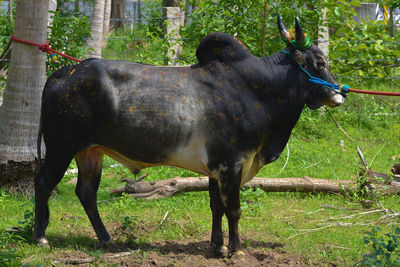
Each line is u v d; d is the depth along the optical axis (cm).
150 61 979
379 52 1025
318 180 691
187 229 555
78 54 810
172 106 446
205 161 456
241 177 459
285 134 480
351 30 1048
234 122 447
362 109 1085
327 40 1029
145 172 765
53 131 465
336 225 576
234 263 459
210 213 614
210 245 507
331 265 470
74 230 548
